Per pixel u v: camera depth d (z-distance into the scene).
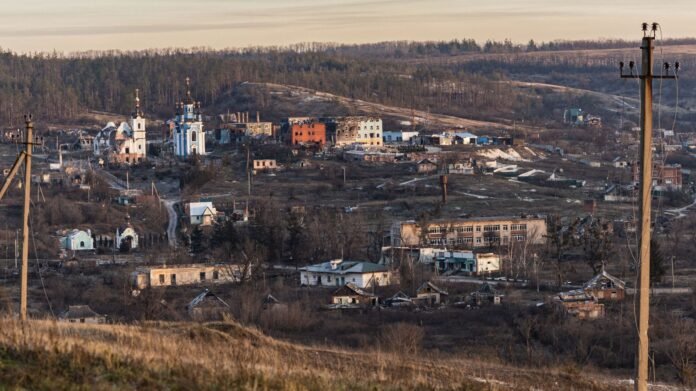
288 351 92.25
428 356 124.50
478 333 168.50
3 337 64.56
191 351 73.69
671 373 131.25
